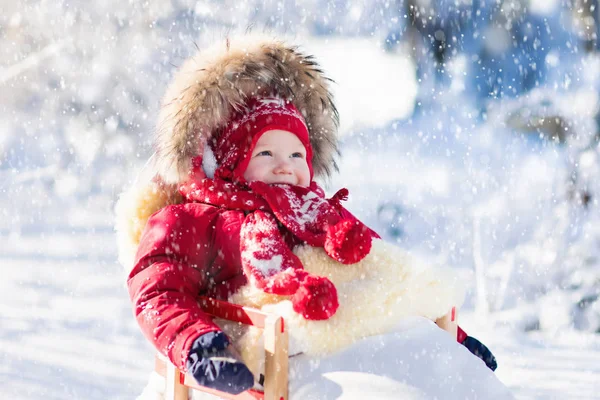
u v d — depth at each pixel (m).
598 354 5.91
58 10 12.41
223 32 4.13
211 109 3.35
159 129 3.45
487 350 3.34
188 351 2.67
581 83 9.75
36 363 5.53
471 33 13.16
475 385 2.73
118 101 12.54
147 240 3.12
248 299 2.98
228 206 3.23
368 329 2.84
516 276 7.34
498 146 10.95
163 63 12.20
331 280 3.04
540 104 10.88
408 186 10.66
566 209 7.77
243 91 3.42
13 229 10.74
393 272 3.03
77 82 12.66
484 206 9.14
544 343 6.21
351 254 3.00
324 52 14.31
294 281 2.87
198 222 3.19
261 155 3.34
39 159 13.34
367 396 2.67
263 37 3.73
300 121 3.43
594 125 8.65
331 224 3.14
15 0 12.48
